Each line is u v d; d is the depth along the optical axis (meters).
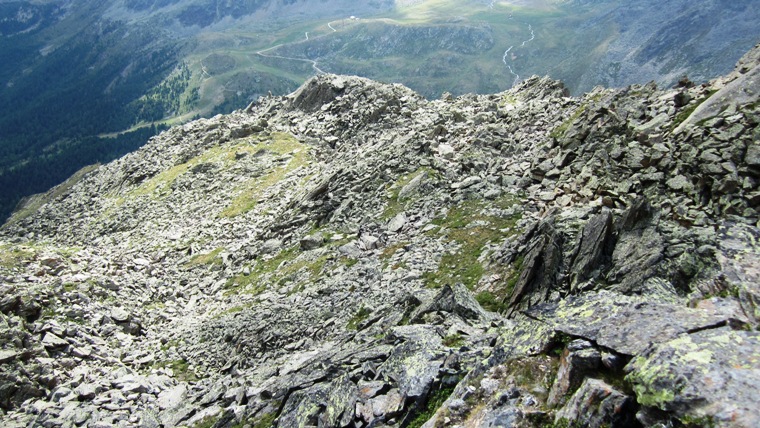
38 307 36.72
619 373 11.34
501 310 27.53
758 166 27.50
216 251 55.94
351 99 91.12
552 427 11.39
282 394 22.25
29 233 90.12
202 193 75.25
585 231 27.33
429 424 13.95
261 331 34.28
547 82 76.81
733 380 9.21
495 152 51.00
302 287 39.06
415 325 21.91
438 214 41.75
